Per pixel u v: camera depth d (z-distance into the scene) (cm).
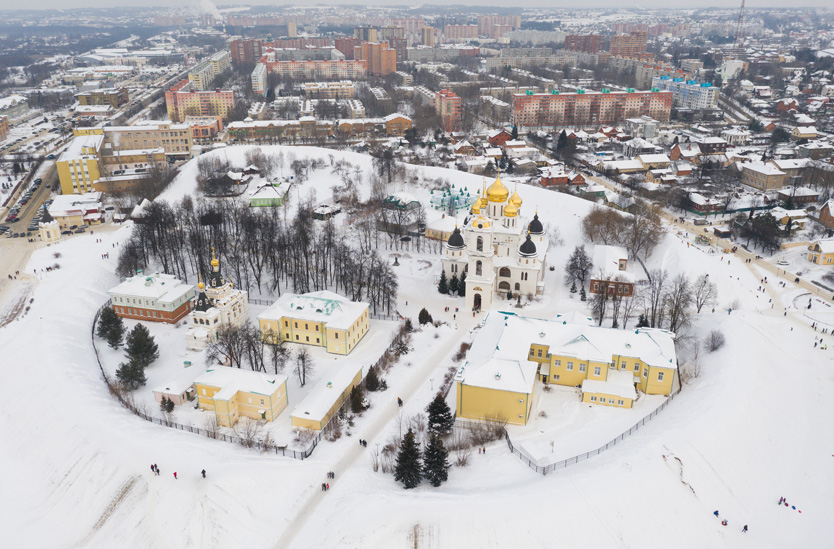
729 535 11088
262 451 12788
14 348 16425
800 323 17888
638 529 10831
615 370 14812
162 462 12175
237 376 14138
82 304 19188
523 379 13388
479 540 10438
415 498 11150
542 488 11212
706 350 16125
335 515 11025
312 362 16038
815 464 12975
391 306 19325
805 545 10962
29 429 13838
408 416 13862
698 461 12044
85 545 11206
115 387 14975
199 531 11031
